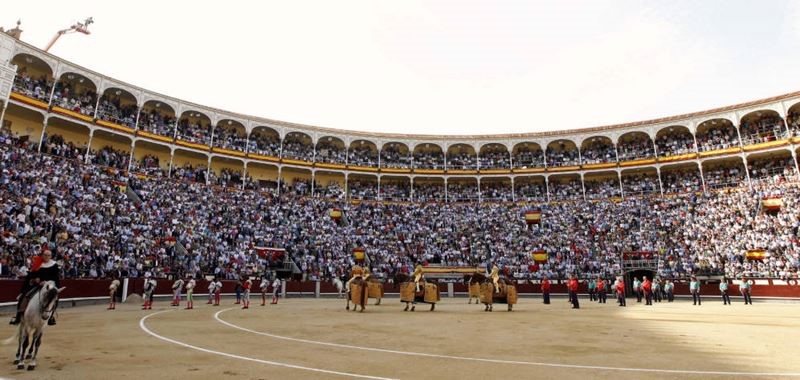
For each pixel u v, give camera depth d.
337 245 46.94
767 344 11.32
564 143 60.75
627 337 12.72
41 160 35.78
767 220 40.66
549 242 48.31
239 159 53.31
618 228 47.91
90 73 43.75
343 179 61.22
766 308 26.70
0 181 29.09
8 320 17.34
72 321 17.05
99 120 43.69
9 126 40.72
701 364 8.66
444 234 51.50
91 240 30.44
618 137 55.78
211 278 35.59
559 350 10.38
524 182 60.94
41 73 43.19
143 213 37.56
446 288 44.00
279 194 52.78
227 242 41.00
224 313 21.36
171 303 28.98
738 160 50.56
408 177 60.28
